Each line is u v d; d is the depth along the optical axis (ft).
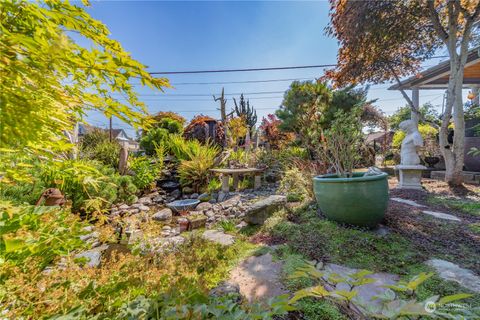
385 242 7.22
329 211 8.60
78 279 3.39
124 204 14.05
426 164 21.49
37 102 2.46
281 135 28.81
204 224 11.35
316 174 12.14
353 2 16.65
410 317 1.98
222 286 5.00
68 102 2.96
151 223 6.37
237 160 22.91
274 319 4.17
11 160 3.78
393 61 19.71
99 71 2.43
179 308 2.74
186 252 5.82
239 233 9.46
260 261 6.68
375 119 32.73
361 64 19.51
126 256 4.21
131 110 3.19
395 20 16.24
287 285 5.32
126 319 2.91
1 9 1.98
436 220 9.10
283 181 15.42
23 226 3.51
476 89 23.65
